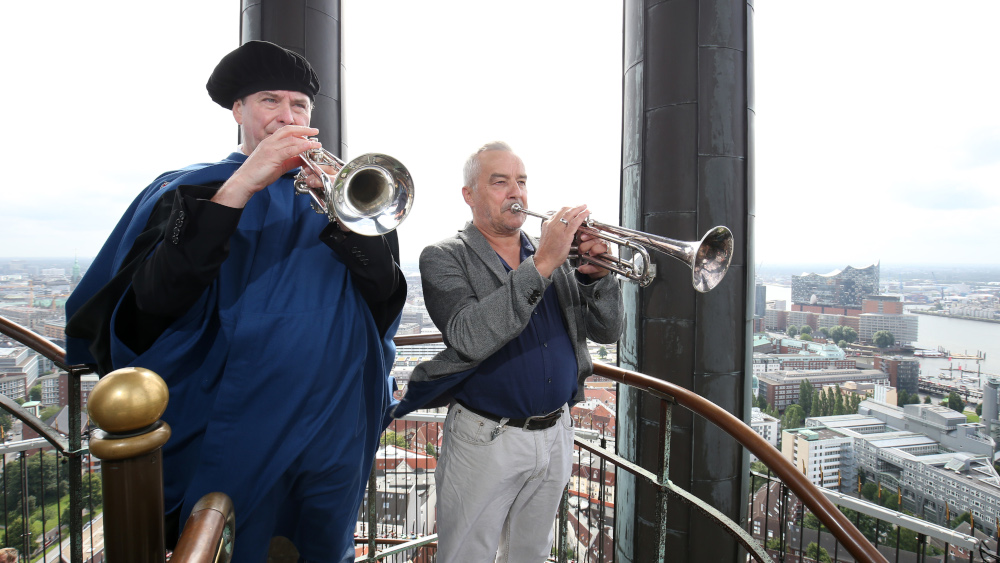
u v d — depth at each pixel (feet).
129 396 2.01
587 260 6.36
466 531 5.63
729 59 10.69
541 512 6.09
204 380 4.16
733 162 10.84
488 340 5.11
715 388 11.07
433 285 5.78
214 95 4.74
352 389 4.45
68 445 5.38
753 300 11.46
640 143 11.39
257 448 3.95
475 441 5.57
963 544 9.57
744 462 11.41
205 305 4.16
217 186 4.29
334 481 4.39
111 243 4.42
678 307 11.00
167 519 4.24
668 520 11.39
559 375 5.68
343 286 4.48
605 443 8.24
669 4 10.82
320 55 12.00
